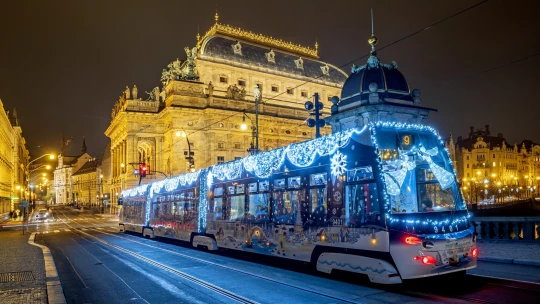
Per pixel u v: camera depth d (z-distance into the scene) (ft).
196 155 234.38
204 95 242.37
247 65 272.92
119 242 90.74
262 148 251.80
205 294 37.65
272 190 50.75
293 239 46.21
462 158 443.73
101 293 39.93
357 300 33.32
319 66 311.27
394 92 73.97
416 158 38.14
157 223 92.84
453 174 39.78
